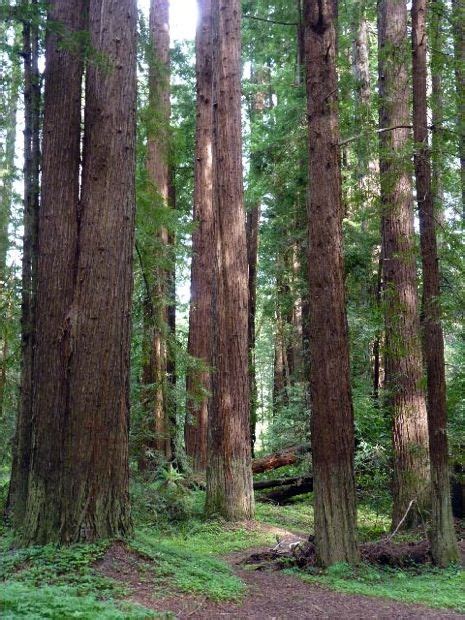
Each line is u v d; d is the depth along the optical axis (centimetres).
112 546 623
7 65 840
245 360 1105
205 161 1512
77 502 637
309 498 1471
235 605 561
